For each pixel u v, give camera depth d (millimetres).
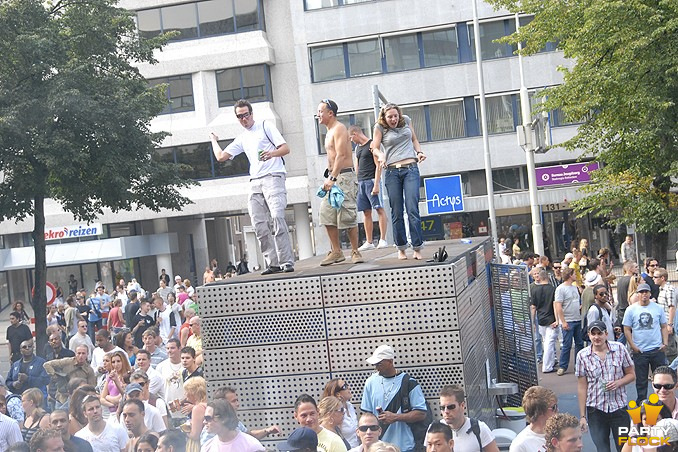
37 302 29031
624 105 25750
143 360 11586
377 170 11602
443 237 43062
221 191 44000
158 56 44375
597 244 42375
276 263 10031
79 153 28250
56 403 14320
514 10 28828
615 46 25734
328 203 10297
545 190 41656
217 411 7758
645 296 13570
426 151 42875
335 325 9266
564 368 18312
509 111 42438
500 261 25625
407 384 8570
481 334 11148
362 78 43219
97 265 46062
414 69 42906
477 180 42844
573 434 6672
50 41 27406
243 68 44094
